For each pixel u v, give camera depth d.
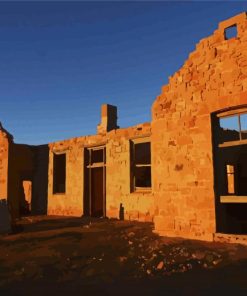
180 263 6.53
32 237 10.75
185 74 9.94
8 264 7.00
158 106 10.59
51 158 20.72
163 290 4.99
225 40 9.09
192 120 9.62
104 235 10.68
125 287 5.22
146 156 19.02
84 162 18.53
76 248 8.54
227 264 6.32
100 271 6.21
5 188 18.67
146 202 14.85
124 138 16.22
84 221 15.43
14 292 5.14
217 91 9.10
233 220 10.34
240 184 14.71
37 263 6.99
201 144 9.33
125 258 7.07
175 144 9.98
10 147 19.22
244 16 8.80
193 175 9.42
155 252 7.58
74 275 6.01
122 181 16.08
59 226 13.76
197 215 9.21
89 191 18.38
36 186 21.48
